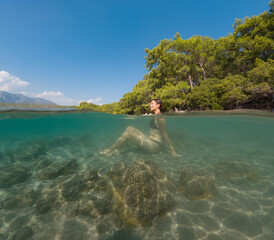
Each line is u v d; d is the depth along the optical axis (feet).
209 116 33.94
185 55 73.15
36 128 63.46
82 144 26.96
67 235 6.40
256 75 45.57
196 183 9.33
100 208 8.00
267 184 10.52
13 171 12.82
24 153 19.97
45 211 8.07
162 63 77.77
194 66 76.64
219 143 30.32
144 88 75.66
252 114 29.81
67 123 56.54
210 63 79.10
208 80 61.16
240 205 8.11
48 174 12.66
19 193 9.78
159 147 16.01
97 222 7.16
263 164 15.42
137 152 18.30
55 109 36.09
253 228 6.42
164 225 6.80
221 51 69.00
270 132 39.96
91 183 10.61
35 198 9.41
